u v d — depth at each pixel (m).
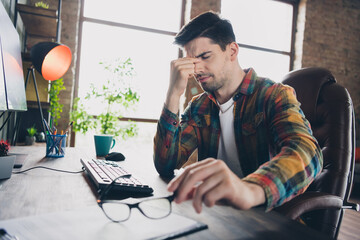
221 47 1.02
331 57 4.67
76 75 3.57
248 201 0.48
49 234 0.40
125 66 2.55
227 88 1.11
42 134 2.23
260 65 4.50
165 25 3.95
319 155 0.68
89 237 0.40
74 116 2.52
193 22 1.00
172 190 0.48
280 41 4.62
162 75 3.89
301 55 4.50
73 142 3.46
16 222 0.44
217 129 1.17
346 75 4.78
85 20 3.59
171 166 1.00
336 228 0.99
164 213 0.53
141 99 3.77
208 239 0.43
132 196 0.67
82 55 3.59
